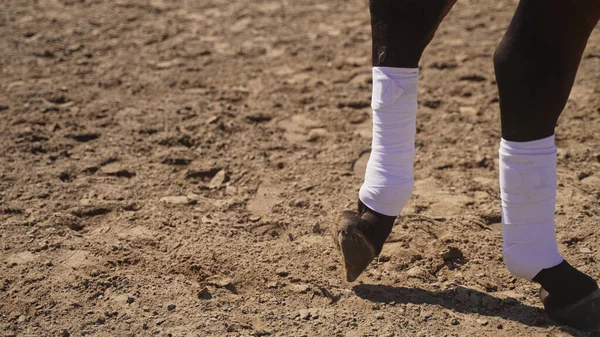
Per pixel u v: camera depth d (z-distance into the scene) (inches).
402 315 125.5
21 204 165.8
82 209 164.2
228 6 341.1
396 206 122.5
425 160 192.4
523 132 113.3
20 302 130.2
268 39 295.6
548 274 118.3
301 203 167.9
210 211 164.6
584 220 156.5
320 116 222.4
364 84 246.8
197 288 134.3
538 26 107.6
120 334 121.3
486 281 135.0
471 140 203.6
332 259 143.6
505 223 118.9
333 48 282.7
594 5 105.7
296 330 121.9
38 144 197.8
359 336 119.8
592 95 232.5
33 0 344.2
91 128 211.2
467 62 264.8
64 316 126.5
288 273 139.1
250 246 149.2
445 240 148.5
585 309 117.9
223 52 281.6
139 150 197.8
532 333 119.6
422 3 114.7
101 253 146.1
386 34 117.3
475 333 120.1
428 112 225.3
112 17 322.0
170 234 153.9
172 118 218.5
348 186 176.7
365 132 210.8
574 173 181.6
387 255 144.7
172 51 281.9
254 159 193.0
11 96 233.0
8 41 288.4
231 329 121.6
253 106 230.2
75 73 257.8
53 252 146.6
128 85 247.3
